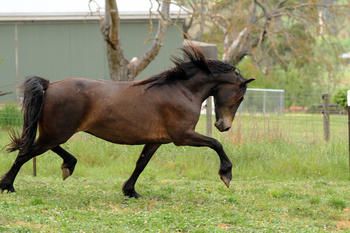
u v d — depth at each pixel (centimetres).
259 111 2805
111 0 2295
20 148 1252
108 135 1266
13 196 1266
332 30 3322
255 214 1205
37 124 1255
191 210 1208
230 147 1795
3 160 1703
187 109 1271
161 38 2470
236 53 3155
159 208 1219
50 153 1747
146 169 1692
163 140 1277
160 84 1274
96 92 1255
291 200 1366
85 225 1027
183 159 1742
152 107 1261
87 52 3416
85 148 1773
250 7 3164
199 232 1009
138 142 1273
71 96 1246
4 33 3369
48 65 3406
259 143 1838
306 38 3397
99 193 1357
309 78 3978
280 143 1866
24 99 1245
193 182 1566
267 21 3125
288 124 2111
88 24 3403
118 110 1252
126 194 1325
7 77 3381
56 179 1561
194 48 1297
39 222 1040
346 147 1845
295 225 1113
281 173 1722
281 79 3975
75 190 1385
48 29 3400
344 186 1580
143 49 3397
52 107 1244
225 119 1312
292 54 3734
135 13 3350
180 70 1278
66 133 1252
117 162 1755
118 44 2406
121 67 2447
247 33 3114
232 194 1406
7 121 2216
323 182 1620
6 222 1037
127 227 1033
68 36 3403
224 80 1300
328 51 3581
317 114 3139
